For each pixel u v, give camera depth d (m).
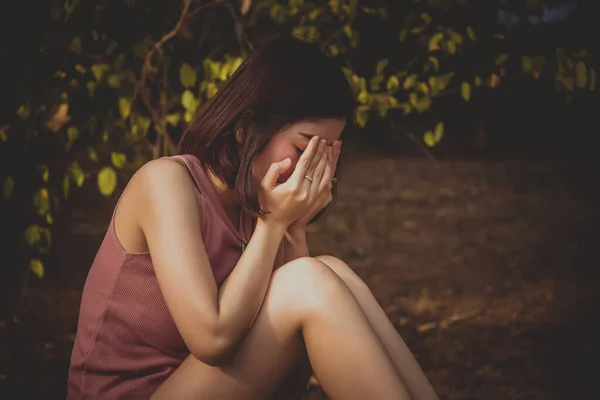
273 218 1.79
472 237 7.16
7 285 4.47
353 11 3.39
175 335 1.84
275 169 1.78
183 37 3.22
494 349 3.89
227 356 1.70
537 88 3.92
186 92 3.02
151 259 1.78
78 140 3.27
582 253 6.27
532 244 6.73
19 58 2.79
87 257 5.75
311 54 1.82
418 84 3.36
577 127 12.36
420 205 9.34
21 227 3.27
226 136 1.84
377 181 11.66
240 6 3.34
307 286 1.74
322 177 1.84
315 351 1.72
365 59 3.67
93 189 8.76
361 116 3.38
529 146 14.06
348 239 7.17
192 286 1.67
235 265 1.87
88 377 1.87
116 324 1.83
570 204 9.03
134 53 3.06
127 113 2.98
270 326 1.74
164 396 1.76
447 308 4.71
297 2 3.38
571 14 3.24
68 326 4.03
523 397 3.27
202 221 1.80
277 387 1.79
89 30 2.97
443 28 3.32
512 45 3.37
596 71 3.31
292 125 1.80
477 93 4.11
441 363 3.70
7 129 2.88
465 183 11.27
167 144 3.22
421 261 6.18
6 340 3.73
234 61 3.06
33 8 2.78
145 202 1.76
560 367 3.62
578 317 4.42
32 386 3.21
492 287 5.24
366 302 1.96
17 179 3.12
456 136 14.66
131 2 2.83
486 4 3.33
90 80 3.02
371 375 1.69
